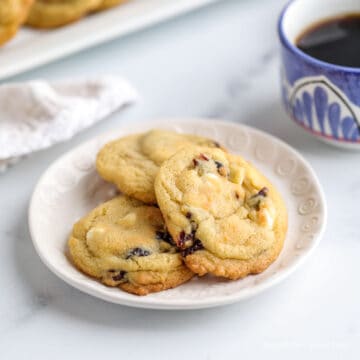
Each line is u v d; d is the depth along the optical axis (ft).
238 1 2.37
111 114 2.05
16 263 1.70
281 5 2.35
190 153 1.69
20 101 1.96
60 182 1.79
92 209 1.77
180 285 1.58
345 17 1.91
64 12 2.17
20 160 1.93
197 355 1.52
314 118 1.82
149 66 2.19
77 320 1.59
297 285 1.62
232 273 1.56
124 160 1.76
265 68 2.15
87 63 2.21
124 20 2.20
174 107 2.06
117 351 1.53
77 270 1.61
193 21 2.33
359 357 1.50
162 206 1.60
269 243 1.58
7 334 1.57
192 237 1.57
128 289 1.56
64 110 1.92
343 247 1.68
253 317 1.57
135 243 1.59
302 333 1.54
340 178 1.82
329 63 1.80
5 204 1.83
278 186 1.77
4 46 2.16
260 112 2.02
